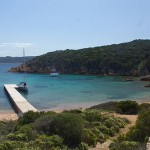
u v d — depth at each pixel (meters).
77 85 96.56
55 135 16.09
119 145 14.70
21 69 177.88
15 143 14.74
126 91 78.50
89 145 16.84
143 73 135.88
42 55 189.00
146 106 35.28
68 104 56.88
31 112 24.02
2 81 119.56
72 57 169.38
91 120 22.42
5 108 53.75
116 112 33.00
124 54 157.25
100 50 176.00
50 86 94.50
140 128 16.47
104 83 103.00
